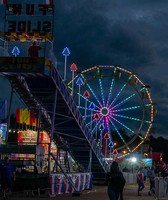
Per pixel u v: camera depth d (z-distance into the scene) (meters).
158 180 25.14
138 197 26.70
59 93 26.27
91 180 32.72
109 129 58.16
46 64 23.70
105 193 28.75
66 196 25.36
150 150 90.31
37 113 29.92
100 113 58.03
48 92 26.41
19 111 43.69
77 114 29.30
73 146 33.84
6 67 23.73
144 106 58.28
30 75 24.27
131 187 40.34
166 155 158.50
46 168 27.88
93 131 57.78
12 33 25.45
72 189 27.77
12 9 25.95
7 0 26.05
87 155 35.34
